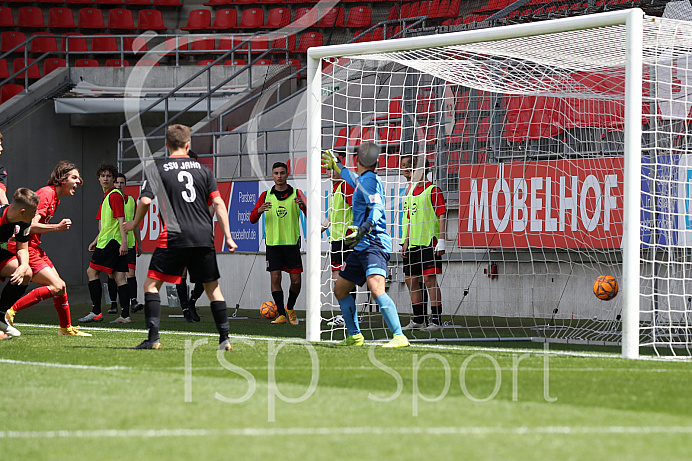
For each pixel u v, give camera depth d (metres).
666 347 27.53
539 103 40.53
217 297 24.52
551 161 40.22
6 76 77.06
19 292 28.22
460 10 73.19
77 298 59.38
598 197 38.88
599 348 26.98
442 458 11.17
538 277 41.25
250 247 50.66
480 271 43.12
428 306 35.75
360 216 26.17
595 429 13.05
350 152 42.38
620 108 38.84
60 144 68.75
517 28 26.97
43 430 12.98
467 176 42.56
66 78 69.88
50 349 24.45
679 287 34.75
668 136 33.59
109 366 20.34
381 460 11.06
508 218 41.47
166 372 19.23
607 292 30.06
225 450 11.65
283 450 11.64
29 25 81.06
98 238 38.84
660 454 11.43
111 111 67.19
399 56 30.86
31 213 26.72
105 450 11.70
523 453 11.45
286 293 49.56
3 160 64.75
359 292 43.06
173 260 24.30
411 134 43.53
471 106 42.22
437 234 35.72
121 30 82.31
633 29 24.44
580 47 28.44
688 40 26.27
